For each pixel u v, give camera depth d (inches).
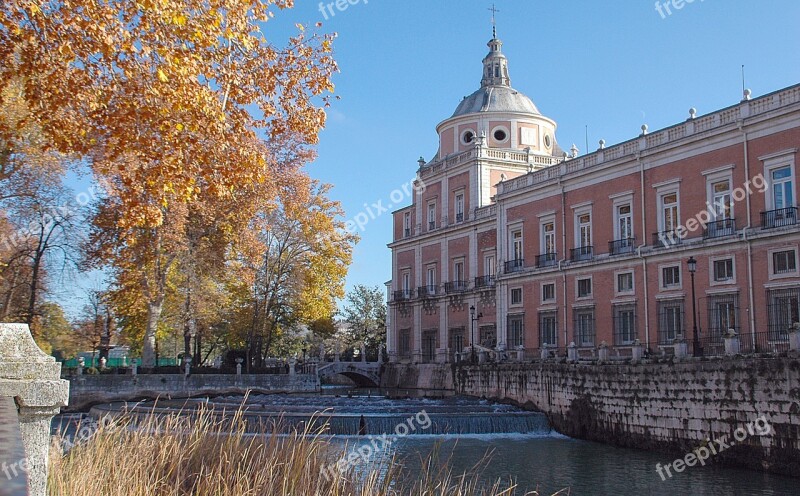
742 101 1307.8
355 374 2600.9
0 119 715.4
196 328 2290.8
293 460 407.2
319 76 713.0
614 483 903.7
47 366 262.8
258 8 650.2
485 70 2674.7
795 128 1214.3
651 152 1486.2
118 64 597.6
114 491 335.9
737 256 1294.3
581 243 1690.5
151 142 652.1
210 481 377.4
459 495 442.3
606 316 1579.7
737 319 1283.2
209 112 611.5
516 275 1876.2
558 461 1063.0
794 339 949.2
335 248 2482.8
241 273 2038.6
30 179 1422.2
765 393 949.8
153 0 543.8
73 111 660.1
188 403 1557.6
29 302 1672.0
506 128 2444.6
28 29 580.4
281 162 2108.8
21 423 249.4
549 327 1769.2
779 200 1242.0
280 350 3230.8
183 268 2017.7
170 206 1766.7
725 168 1332.4
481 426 1355.8
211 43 606.9
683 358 1097.4
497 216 1994.3
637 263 1507.1
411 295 2605.8
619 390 1238.9
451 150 2522.1
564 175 1726.1
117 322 2501.2
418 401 1638.8
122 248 1809.8
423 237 2556.6
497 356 1866.4
